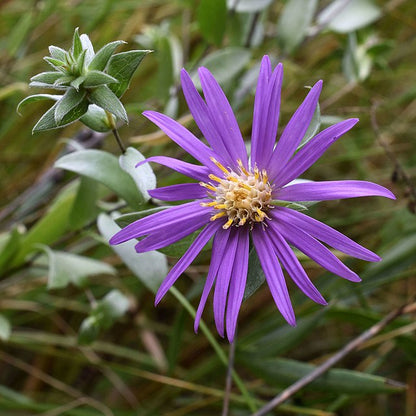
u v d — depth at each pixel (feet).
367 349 0.80
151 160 0.55
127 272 0.82
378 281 0.75
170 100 0.76
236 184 0.55
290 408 0.71
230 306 0.53
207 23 0.75
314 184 0.54
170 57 0.76
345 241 0.53
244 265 0.54
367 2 0.81
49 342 0.80
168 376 0.75
